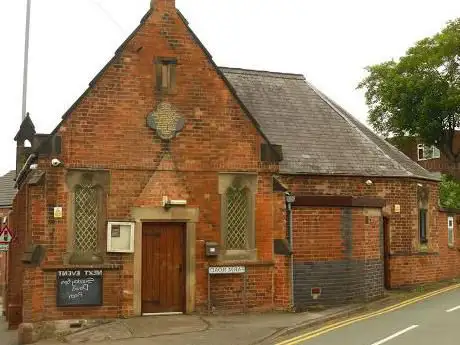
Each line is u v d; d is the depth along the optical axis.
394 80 39.84
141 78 14.32
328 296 16.38
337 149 19.56
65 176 13.63
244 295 14.80
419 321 13.61
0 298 29.69
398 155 22.36
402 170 20.31
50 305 13.30
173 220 14.37
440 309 15.61
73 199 13.71
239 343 11.45
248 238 15.05
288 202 15.80
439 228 23.06
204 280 14.54
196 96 14.73
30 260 13.09
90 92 13.91
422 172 22.34
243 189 15.08
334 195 17.91
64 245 13.51
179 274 14.54
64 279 13.44
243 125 15.08
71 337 12.44
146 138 14.27
